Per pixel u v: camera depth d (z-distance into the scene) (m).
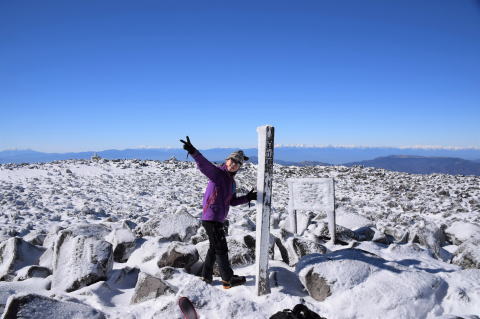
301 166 36.72
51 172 23.62
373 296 4.21
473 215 16.05
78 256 5.14
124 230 6.59
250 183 25.58
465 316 3.80
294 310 3.55
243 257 5.66
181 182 25.05
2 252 5.86
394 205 19.67
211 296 3.95
